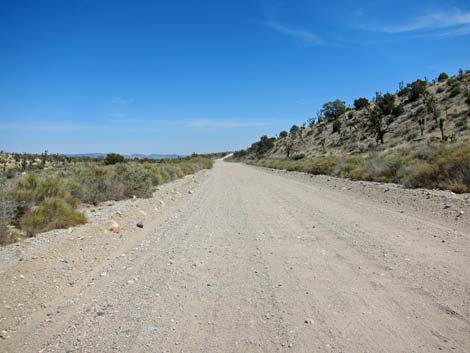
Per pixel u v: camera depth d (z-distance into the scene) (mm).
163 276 6637
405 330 4266
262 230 10297
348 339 4137
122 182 18219
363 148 51562
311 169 33156
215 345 4145
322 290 5652
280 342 4145
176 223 11859
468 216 9742
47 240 8812
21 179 12711
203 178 35250
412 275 6016
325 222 10859
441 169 15477
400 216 10867
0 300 5512
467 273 5922
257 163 73312
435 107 51250
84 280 6605
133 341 4293
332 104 96375
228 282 6227
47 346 4301
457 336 4074
